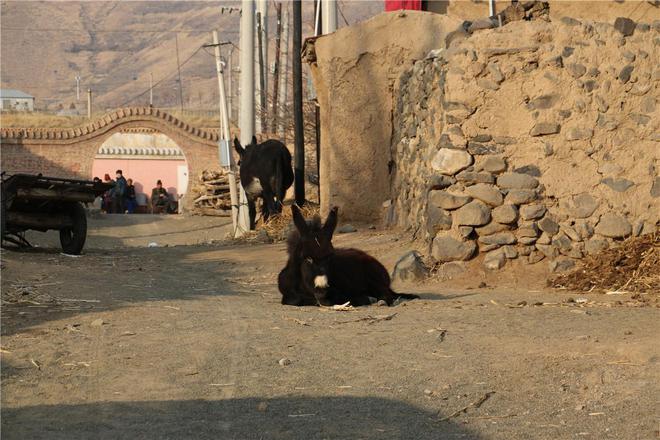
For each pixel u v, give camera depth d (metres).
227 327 8.38
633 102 12.11
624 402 6.00
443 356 7.20
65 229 17.56
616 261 11.50
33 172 48.41
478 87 12.28
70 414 5.66
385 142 17.81
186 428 5.44
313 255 9.60
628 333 7.94
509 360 7.04
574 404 6.01
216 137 49.16
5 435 5.24
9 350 7.23
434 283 12.03
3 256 15.34
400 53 17.67
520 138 12.19
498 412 5.87
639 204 11.98
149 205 56.97
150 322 8.58
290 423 5.58
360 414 5.78
